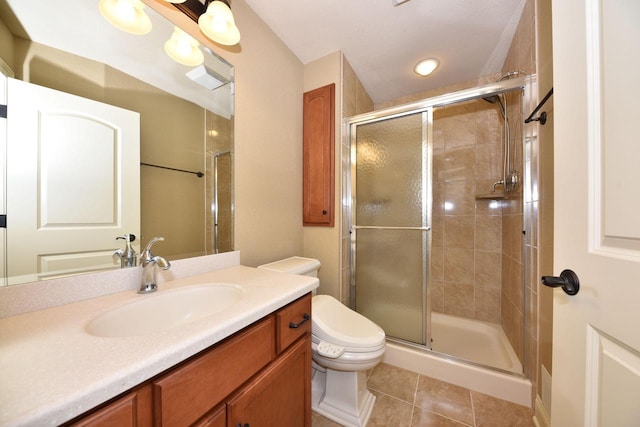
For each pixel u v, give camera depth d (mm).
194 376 509
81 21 774
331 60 1698
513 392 1247
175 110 1034
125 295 769
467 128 2035
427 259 1537
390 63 1815
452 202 2096
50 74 714
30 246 675
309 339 917
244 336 633
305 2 1289
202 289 879
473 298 2020
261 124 1416
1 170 634
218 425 560
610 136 444
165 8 970
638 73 392
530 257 1240
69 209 750
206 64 1135
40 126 697
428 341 1536
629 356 404
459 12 1340
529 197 1246
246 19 1303
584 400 493
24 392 344
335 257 1685
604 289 449
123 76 877
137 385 429
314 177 1740
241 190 1294
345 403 1175
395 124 1631
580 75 517
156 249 968
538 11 1126
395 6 1308
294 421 827
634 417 389
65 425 346
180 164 1052
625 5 417
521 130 1385
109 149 843
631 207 402
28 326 553
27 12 675
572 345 534
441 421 1146
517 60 1418
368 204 1734
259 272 1067
